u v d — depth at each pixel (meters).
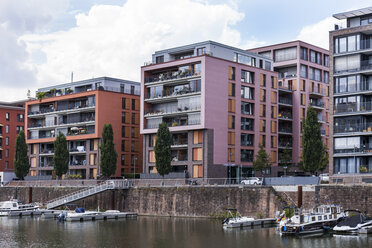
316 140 76.56
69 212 82.19
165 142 89.81
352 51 78.62
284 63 117.88
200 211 76.81
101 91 110.12
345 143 78.31
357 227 58.78
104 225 70.81
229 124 96.69
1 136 139.12
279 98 112.75
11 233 64.00
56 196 98.44
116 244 55.62
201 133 93.75
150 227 67.75
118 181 87.69
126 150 112.94
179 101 98.12
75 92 122.88
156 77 103.44
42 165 123.81
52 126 120.69
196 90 95.06
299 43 116.44
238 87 99.12
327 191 65.25
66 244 55.91
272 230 63.00
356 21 82.44
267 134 103.44
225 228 65.12
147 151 102.25
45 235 62.12
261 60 108.19
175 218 77.44
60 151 107.88
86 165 112.00
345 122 78.69
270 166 100.94
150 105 104.12
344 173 77.94
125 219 77.81
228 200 74.12
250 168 99.44
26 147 117.75
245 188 72.56
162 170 89.12
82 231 65.06
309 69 118.94
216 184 81.00
